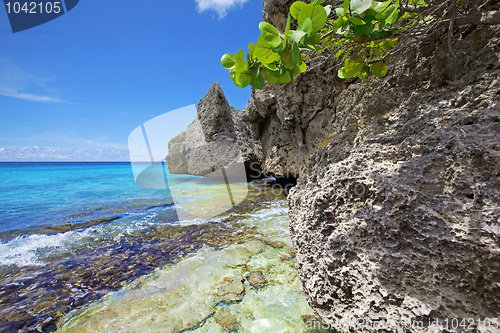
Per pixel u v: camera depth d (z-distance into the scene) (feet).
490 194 4.03
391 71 8.79
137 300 7.80
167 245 12.36
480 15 3.75
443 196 4.66
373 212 5.56
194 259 10.68
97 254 11.55
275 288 8.14
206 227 14.62
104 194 29.35
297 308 7.00
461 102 5.58
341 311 5.67
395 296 4.67
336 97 19.34
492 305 3.69
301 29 2.57
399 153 6.14
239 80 2.97
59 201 25.23
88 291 8.46
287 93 22.30
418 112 6.63
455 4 3.72
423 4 4.42
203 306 7.35
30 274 9.78
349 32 3.47
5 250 12.14
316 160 11.32
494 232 3.73
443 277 4.24
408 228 4.90
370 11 3.11
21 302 7.89
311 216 7.35
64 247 12.45
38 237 13.89
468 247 4.00
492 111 4.75
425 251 4.51
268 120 34.86
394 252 4.96
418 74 7.73
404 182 5.26
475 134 4.65
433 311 4.18
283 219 16.39
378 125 8.37
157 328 6.50
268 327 6.31
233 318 6.75
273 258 10.48
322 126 20.86
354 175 6.46
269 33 2.60
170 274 9.45
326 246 6.26
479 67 5.75
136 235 13.93
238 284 8.49
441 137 5.19
